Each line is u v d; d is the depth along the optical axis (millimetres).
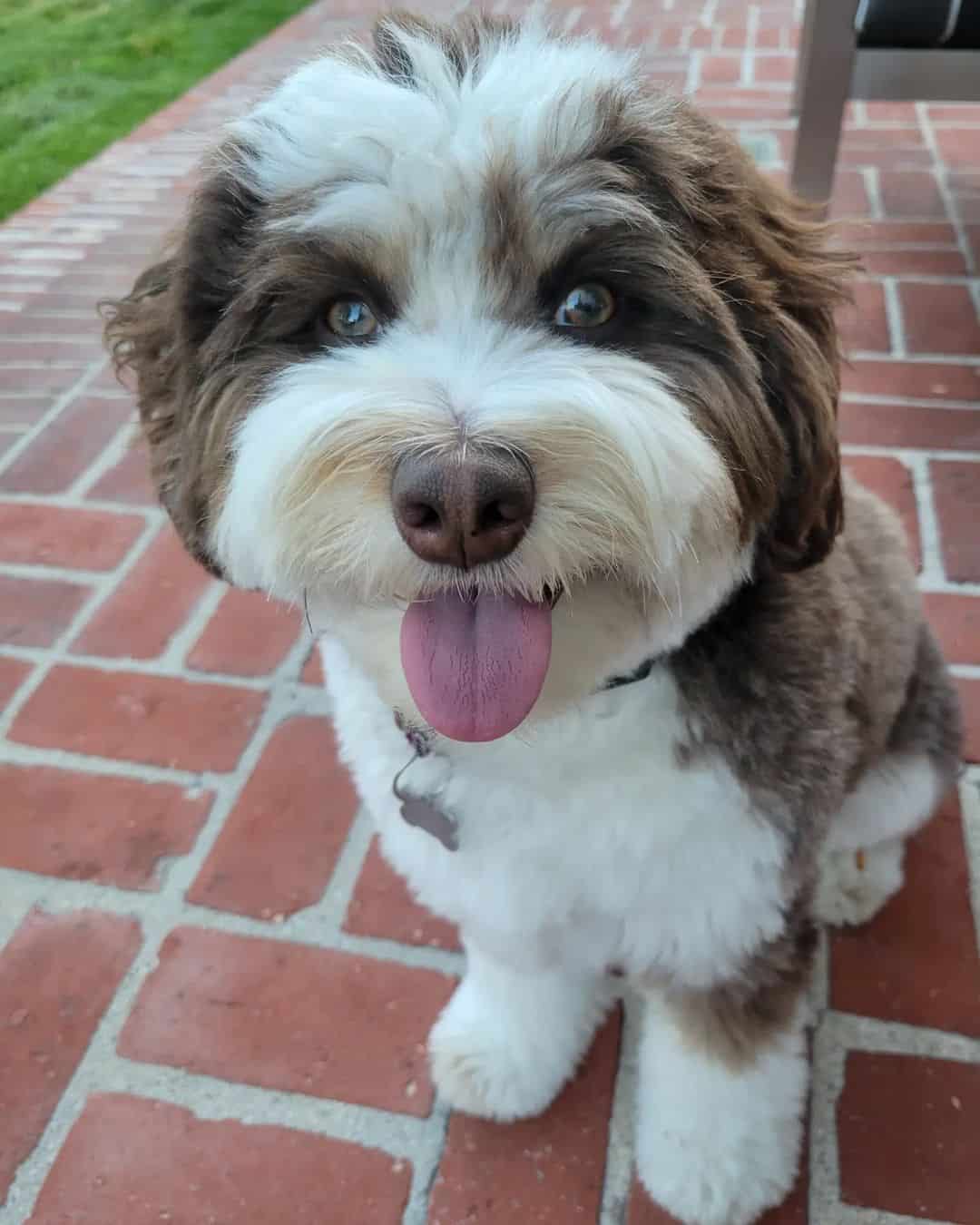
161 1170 568
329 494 350
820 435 418
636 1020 615
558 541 344
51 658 846
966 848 683
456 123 364
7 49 2166
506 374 358
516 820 455
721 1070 527
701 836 448
